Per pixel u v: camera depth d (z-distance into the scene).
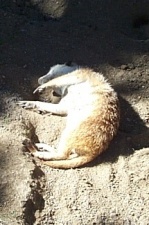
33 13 7.66
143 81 6.90
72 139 5.81
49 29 7.35
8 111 6.09
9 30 7.13
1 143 5.70
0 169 5.48
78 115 6.01
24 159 5.61
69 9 7.70
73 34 7.35
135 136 6.24
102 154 5.99
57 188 5.57
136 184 5.78
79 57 7.02
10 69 6.59
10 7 7.64
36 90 6.39
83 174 5.75
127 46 7.32
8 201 5.25
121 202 5.59
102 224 5.39
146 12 7.75
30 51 6.92
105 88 6.21
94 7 7.74
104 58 7.09
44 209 5.37
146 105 6.64
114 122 6.02
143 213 5.54
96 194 5.60
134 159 6.00
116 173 5.84
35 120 6.15
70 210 5.43
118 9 7.74
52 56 6.94
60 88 6.38
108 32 7.47
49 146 5.90
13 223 5.09
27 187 5.37
